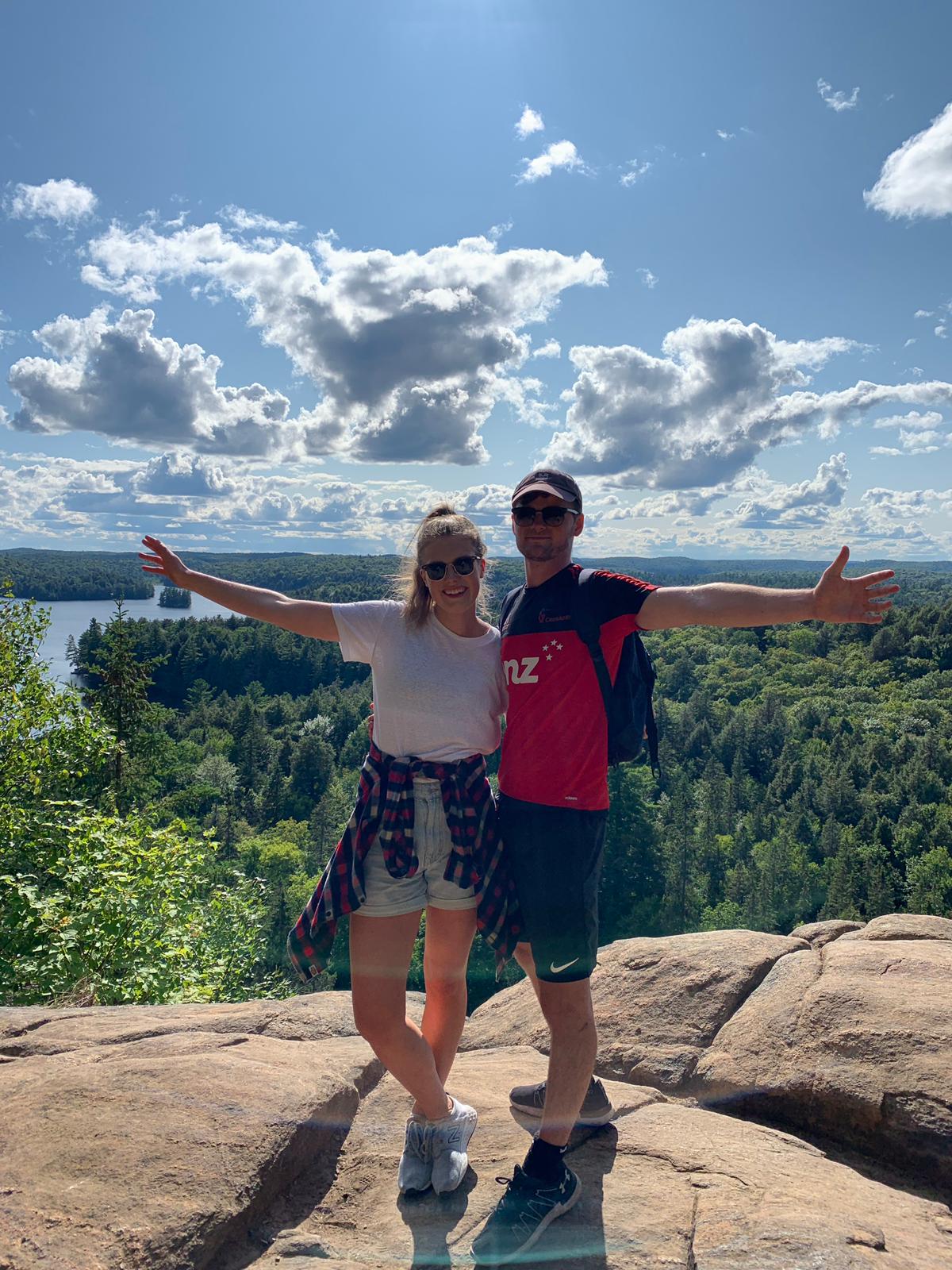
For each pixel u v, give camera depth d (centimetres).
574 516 256
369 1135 269
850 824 7600
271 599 251
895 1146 283
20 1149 223
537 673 240
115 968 745
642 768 4612
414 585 246
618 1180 240
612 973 392
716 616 221
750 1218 214
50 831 916
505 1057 346
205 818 6594
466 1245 215
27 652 1253
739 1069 319
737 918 5200
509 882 243
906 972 351
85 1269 183
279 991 1212
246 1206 216
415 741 238
